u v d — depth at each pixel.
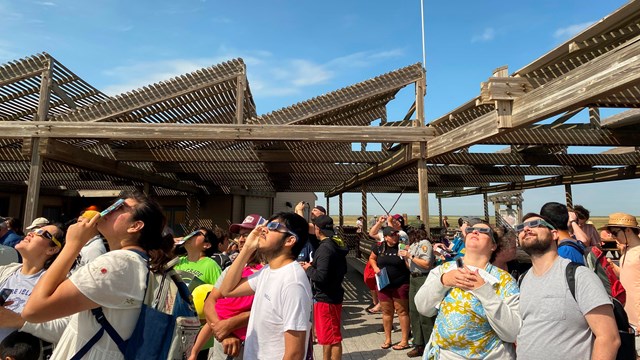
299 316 1.93
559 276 2.05
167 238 2.16
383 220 6.43
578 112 6.86
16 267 2.68
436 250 5.07
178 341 1.70
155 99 6.77
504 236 3.31
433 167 11.73
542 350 1.97
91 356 1.52
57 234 2.70
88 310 1.55
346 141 7.09
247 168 11.40
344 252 4.19
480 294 2.16
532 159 9.41
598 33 3.64
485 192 16.73
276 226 2.16
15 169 12.24
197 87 6.79
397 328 6.32
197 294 2.90
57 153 6.92
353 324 6.59
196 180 14.26
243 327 2.38
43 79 6.66
